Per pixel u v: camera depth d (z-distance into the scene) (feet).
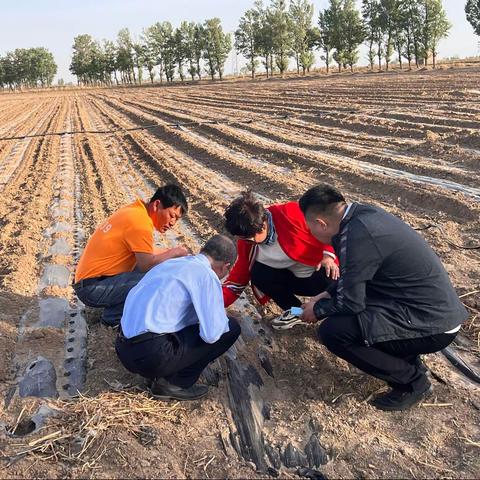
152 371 12.07
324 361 14.02
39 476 10.63
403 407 12.20
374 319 11.46
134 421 12.03
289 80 158.40
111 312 15.88
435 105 53.16
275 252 14.33
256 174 34.37
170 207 15.14
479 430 11.48
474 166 30.60
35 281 20.22
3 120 95.14
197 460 11.07
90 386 13.56
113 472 10.64
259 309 17.17
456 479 10.25
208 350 12.50
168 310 11.78
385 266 11.33
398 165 32.65
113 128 68.23
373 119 48.67
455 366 13.91
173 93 135.64
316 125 51.62
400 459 10.81
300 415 12.29
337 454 11.09
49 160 46.91
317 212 11.63
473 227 22.29
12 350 15.20
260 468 10.91
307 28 202.39
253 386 13.38
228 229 13.55
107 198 32.32
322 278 15.06
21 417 12.50
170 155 44.68
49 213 29.89
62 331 16.22
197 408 12.64
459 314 11.68
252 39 207.82
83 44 337.72
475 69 109.70
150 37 271.49
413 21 160.45
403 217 24.02
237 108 76.64
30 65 329.93
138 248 15.06
